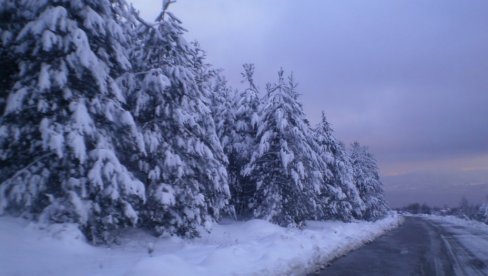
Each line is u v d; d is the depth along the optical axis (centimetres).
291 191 2455
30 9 1105
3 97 1143
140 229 1482
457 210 13438
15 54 1103
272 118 2530
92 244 1162
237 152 2669
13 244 935
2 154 1083
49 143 1021
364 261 1380
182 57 1585
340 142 4147
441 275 1139
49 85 1034
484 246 2069
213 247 1309
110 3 1270
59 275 795
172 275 681
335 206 3531
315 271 1126
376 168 5994
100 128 1177
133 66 1507
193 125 1530
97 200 1120
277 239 1290
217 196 1952
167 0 1568
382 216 5997
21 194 1047
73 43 1081
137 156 1371
